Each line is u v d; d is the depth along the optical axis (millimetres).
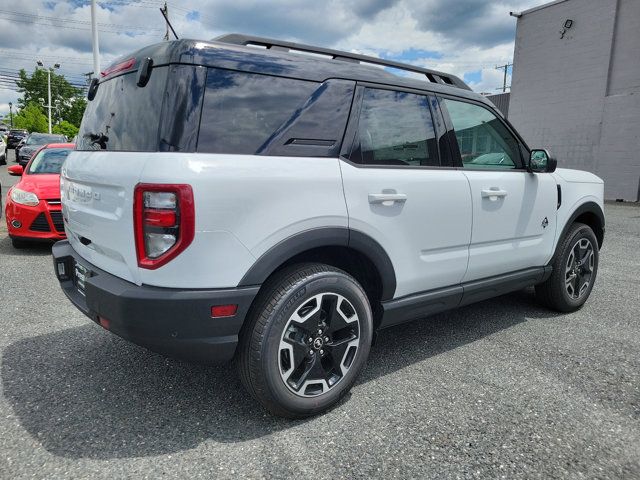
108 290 2311
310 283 2461
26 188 6391
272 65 2494
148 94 2346
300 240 2420
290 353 2447
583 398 2824
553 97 18438
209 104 2279
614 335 3836
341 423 2541
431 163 3150
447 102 3293
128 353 3336
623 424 2559
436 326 4031
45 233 6297
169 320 2195
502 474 2148
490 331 3912
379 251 2779
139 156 2250
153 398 2760
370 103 2836
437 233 3098
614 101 16391
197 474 2121
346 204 2596
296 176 2420
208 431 2447
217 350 2297
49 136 21344
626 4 15805
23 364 3154
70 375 3018
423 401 2775
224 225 2203
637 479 2137
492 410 2682
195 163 2164
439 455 2275
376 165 2803
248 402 2732
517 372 3160
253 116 2391
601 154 16906
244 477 2107
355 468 2176
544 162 3695
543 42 18609
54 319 3973
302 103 2551
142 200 2174
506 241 3652
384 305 2920
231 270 2248
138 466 2170
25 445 2307
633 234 9242
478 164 3482
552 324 4086
